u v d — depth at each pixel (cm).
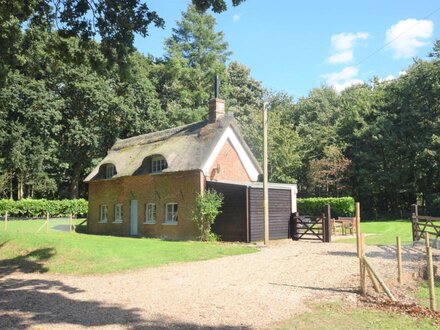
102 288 1111
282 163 4481
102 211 3238
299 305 889
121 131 4656
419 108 4100
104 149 4706
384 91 4622
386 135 4188
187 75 5103
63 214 4284
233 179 2625
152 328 734
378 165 4359
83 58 1362
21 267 1540
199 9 1152
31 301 970
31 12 1233
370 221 4175
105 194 3178
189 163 2456
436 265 1345
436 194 4041
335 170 4306
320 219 2333
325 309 854
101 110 4319
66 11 1193
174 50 5272
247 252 1792
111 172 3197
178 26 5466
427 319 778
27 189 5050
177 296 983
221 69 5297
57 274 1387
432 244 1884
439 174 4072
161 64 5266
